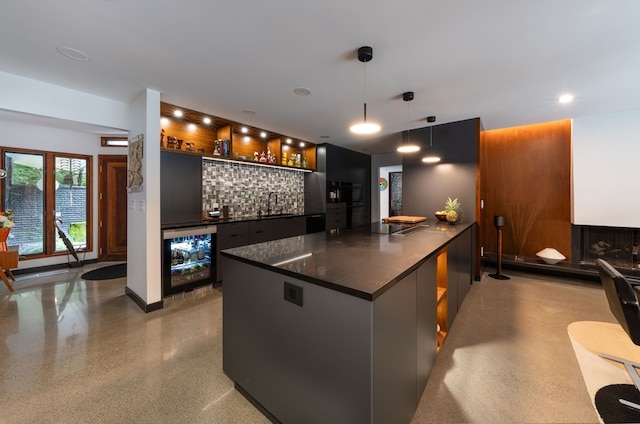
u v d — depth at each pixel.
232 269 1.79
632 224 3.65
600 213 3.84
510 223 4.64
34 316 2.81
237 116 3.85
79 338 2.38
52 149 4.64
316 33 1.93
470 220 4.00
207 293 3.51
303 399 1.36
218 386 1.80
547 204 4.35
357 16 1.75
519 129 4.53
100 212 5.12
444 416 1.55
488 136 4.78
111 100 3.14
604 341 2.35
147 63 2.35
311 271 1.38
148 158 2.95
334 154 5.84
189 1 1.61
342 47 2.11
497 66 2.41
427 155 4.38
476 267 4.04
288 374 1.43
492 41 2.03
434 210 4.30
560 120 4.15
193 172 3.74
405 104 3.35
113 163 5.18
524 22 1.80
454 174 4.12
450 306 2.40
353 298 1.15
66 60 2.29
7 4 1.61
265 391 1.56
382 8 1.68
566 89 2.89
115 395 1.70
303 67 2.42
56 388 1.75
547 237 4.36
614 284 1.64
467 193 4.02
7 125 4.24
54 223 4.71
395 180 8.41
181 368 1.98
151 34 1.93
